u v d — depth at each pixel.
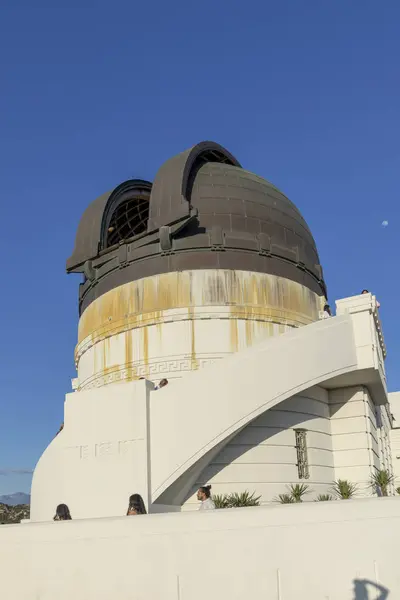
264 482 17.08
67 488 16.05
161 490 15.24
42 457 17.14
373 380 19.48
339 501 9.24
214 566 9.34
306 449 18.58
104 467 15.75
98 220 22.69
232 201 21.30
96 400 16.38
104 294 21.73
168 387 15.90
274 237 21.53
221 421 15.53
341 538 9.03
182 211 19.64
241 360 16.08
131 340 20.45
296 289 21.48
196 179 21.77
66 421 16.64
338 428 20.02
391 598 8.70
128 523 9.89
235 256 20.50
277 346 16.59
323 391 19.94
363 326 18.41
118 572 9.74
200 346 19.67
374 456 20.64
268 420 17.61
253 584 9.13
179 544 9.55
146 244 20.83
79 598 9.85
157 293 20.31
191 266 20.27
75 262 22.75
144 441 15.48
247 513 9.43
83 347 22.59
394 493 25.73
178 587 9.40
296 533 9.18
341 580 8.91
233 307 19.98
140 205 25.09
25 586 10.19
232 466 16.83
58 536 10.21
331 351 17.61
